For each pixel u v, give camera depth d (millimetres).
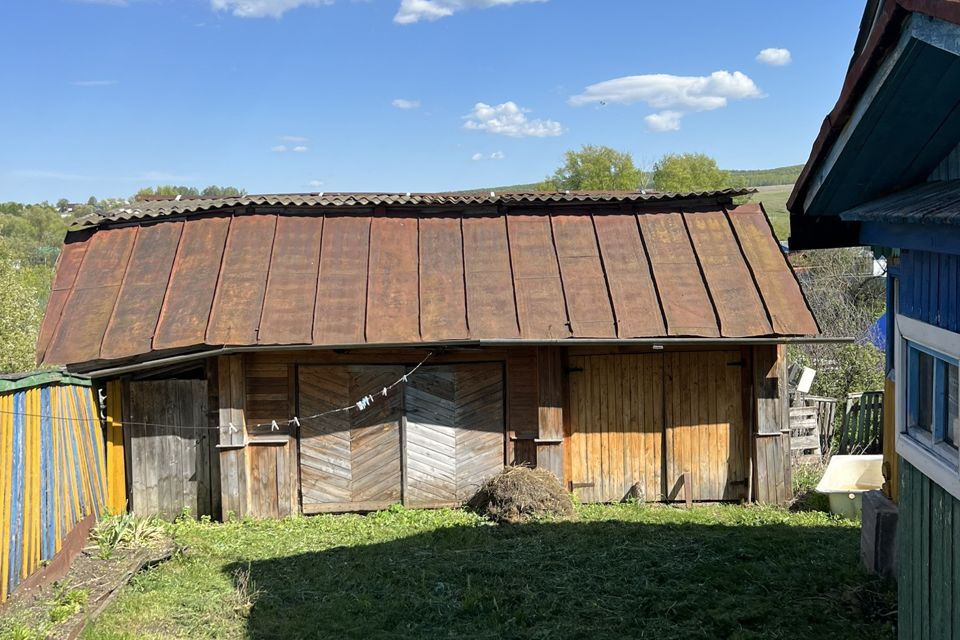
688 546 8320
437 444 10773
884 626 6039
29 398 7059
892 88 4191
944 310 4312
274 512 10570
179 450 10609
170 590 7379
